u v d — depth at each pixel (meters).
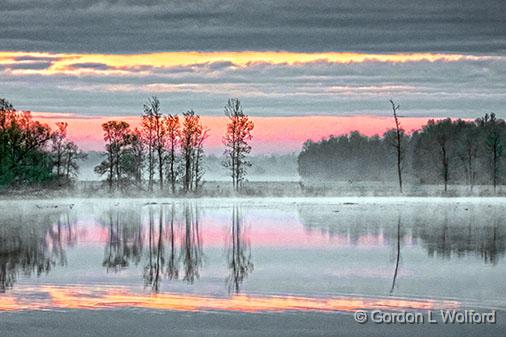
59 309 43.12
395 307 43.91
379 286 49.97
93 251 68.38
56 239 78.00
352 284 50.69
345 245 72.50
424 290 48.66
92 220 100.38
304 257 64.06
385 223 95.56
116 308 43.44
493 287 49.66
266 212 114.94
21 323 40.28
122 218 103.94
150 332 38.72
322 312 42.69
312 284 50.72
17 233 83.50
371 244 73.12
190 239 78.06
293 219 101.62
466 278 53.12
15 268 57.94
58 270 56.91
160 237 80.00
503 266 58.59
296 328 39.50
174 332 38.78
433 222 97.06
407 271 56.19
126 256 65.12
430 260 62.03
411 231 85.38
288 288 49.19
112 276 54.09
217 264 60.22
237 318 41.25
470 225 92.69
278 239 77.62
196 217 105.44
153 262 61.34
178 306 43.84
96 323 40.31
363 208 124.94
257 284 50.66
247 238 78.88
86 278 53.16
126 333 38.66
